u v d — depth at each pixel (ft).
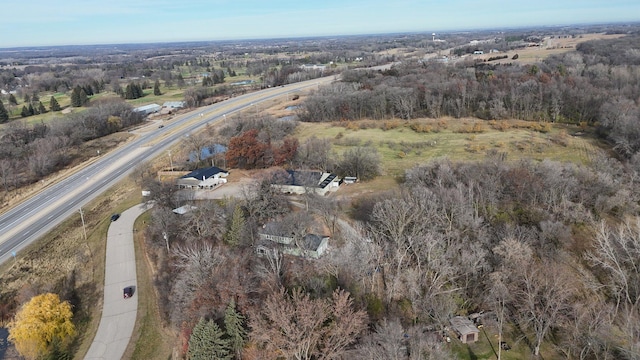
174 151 396.16
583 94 424.05
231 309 146.30
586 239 199.72
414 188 242.78
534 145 363.76
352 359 140.15
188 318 160.56
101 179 347.56
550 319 148.97
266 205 244.83
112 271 219.00
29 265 233.14
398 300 174.81
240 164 343.46
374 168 318.04
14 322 177.17
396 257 179.63
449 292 171.42
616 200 215.72
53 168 378.32
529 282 159.02
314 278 174.91
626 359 141.28
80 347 174.29
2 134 444.55
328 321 151.53
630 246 188.75
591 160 313.12
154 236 240.32
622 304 166.91
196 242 216.13
